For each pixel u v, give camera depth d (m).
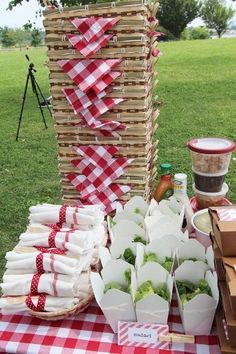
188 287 1.06
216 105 6.46
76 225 1.24
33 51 17.59
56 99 1.46
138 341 1.00
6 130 5.67
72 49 1.38
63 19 1.36
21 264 1.09
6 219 3.20
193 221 1.34
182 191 1.43
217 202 1.48
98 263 1.19
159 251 1.17
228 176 3.67
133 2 1.29
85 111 1.44
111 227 1.33
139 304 0.98
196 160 1.43
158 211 1.34
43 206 1.29
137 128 1.44
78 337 1.03
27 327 1.06
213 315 0.97
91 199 1.55
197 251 1.15
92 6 1.33
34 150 4.80
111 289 0.98
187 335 0.99
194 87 7.81
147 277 1.07
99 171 1.52
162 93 7.45
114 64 1.36
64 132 1.50
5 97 7.85
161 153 4.44
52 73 1.43
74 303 1.06
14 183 3.92
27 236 1.17
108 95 1.41
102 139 1.48
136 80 1.37
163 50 13.34
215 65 9.98
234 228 0.96
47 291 1.04
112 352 0.98
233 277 0.91
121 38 1.33
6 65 12.98
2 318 1.10
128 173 1.52
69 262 1.07
